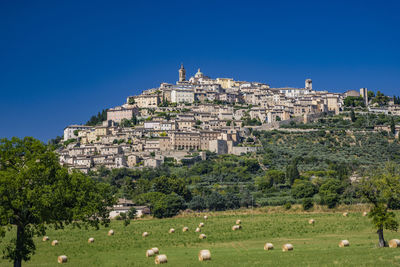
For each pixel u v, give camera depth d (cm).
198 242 12012
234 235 12875
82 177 10169
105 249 11431
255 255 9412
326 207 19812
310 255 9069
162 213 19888
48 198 8562
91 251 11225
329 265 7994
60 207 9144
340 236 12050
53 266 9325
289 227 14100
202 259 8950
